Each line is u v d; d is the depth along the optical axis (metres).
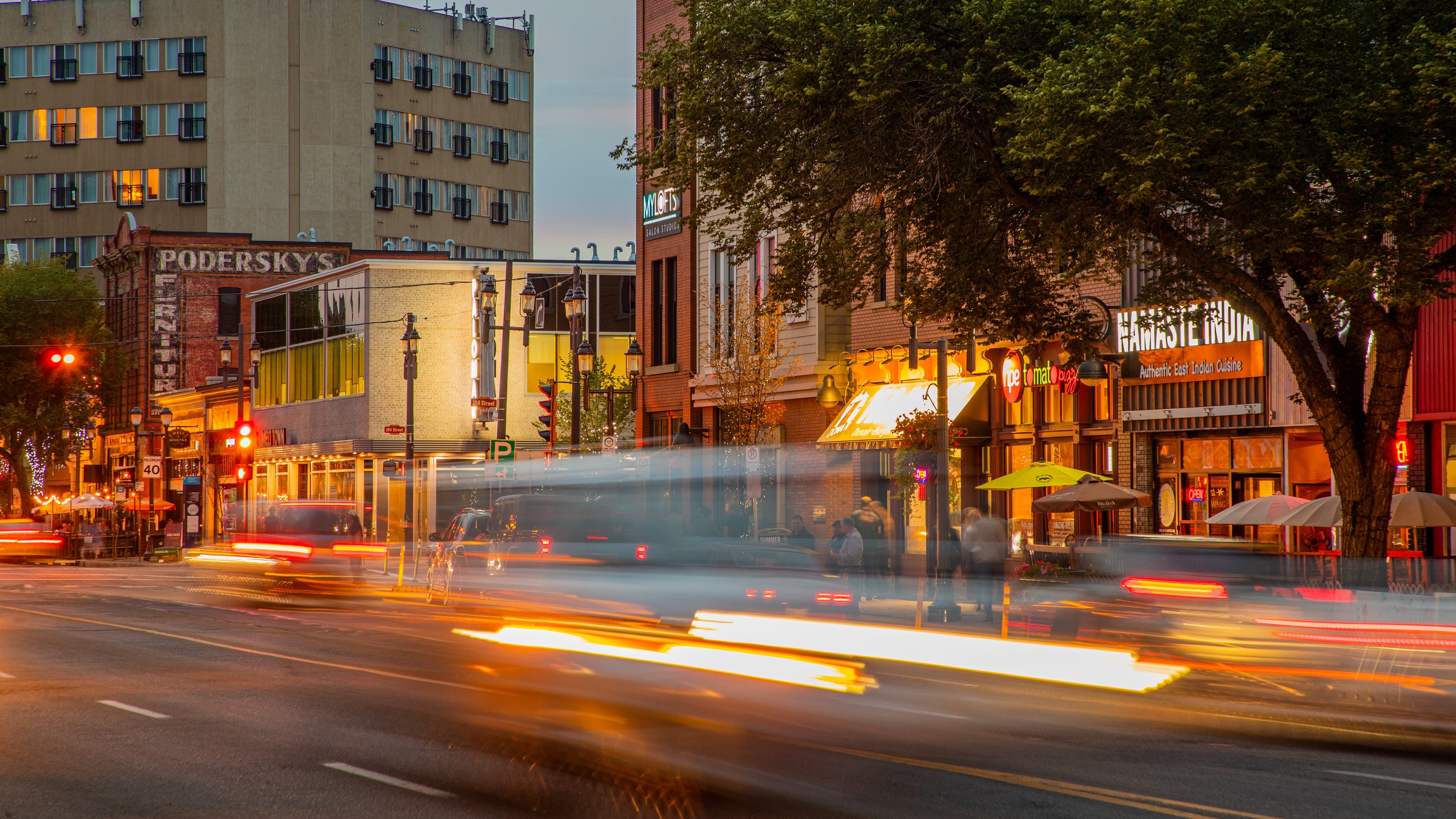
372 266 54.84
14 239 87.31
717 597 20.53
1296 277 18.31
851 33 17.62
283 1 85.62
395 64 88.31
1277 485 25.72
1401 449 23.69
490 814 8.55
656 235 42.97
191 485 61.44
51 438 69.69
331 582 33.59
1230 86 15.34
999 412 31.66
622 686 14.53
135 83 85.94
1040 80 16.84
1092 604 17.95
